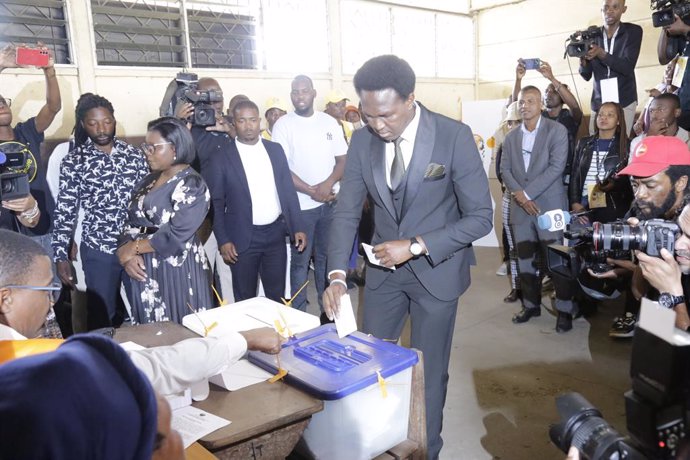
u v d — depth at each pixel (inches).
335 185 154.5
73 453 18.6
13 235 47.5
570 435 37.3
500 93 290.8
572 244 66.7
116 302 132.0
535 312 145.1
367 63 66.1
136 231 95.7
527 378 113.3
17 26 155.3
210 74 193.9
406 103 67.4
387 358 56.6
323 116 150.5
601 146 141.5
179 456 26.6
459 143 71.8
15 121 151.7
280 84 214.2
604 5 170.1
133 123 177.0
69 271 112.7
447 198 74.8
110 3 170.9
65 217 112.3
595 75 176.9
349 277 181.8
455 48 287.4
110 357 21.7
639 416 28.9
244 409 49.7
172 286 94.5
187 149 93.6
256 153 121.3
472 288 175.5
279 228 124.3
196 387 51.0
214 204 118.3
